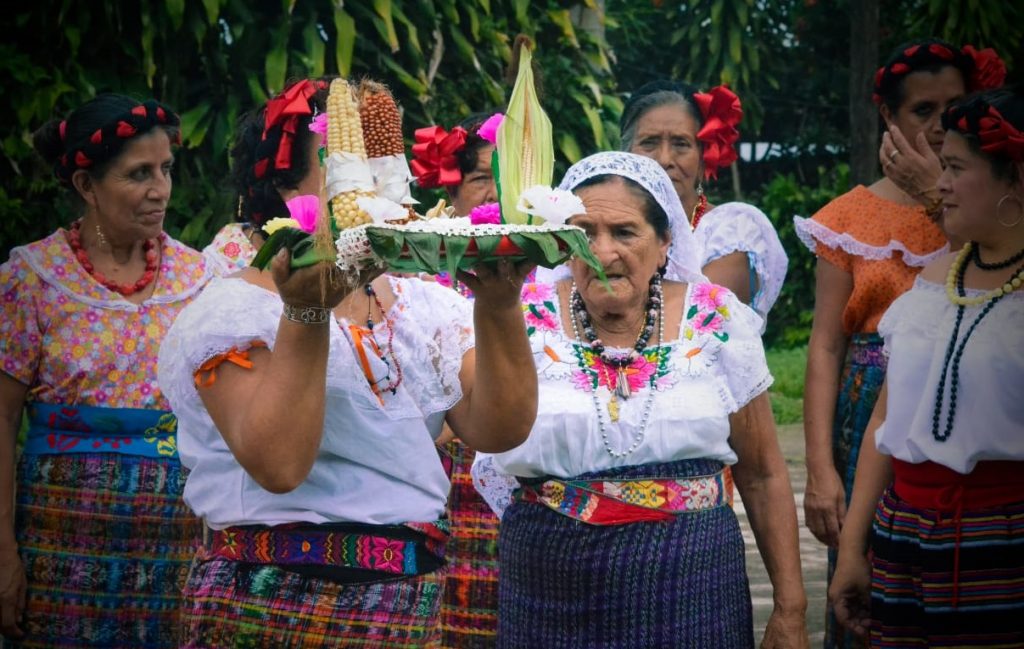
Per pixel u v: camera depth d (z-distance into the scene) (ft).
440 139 13.52
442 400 8.18
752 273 13.64
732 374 9.64
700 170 13.97
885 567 10.27
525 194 7.07
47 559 11.80
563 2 30.32
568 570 9.27
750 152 56.18
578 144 29.71
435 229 6.70
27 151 23.54
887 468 10.96
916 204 12.51
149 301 12.00
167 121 12.05
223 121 24.81
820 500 12.23
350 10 25.72
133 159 11.76
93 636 11.80
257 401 7.13
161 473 11.87
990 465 9.61
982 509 9.64
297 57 25.14
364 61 26.27
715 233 13.47
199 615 7.74
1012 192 9.72
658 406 9.32
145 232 11.98
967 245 10.21
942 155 10.09
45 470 11.83
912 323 10.16
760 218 13.53
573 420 9.27
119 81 24.82
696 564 9.28
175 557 11.93
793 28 52.65
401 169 7.16
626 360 9.50
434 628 8.06
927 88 12.64
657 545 9.21
